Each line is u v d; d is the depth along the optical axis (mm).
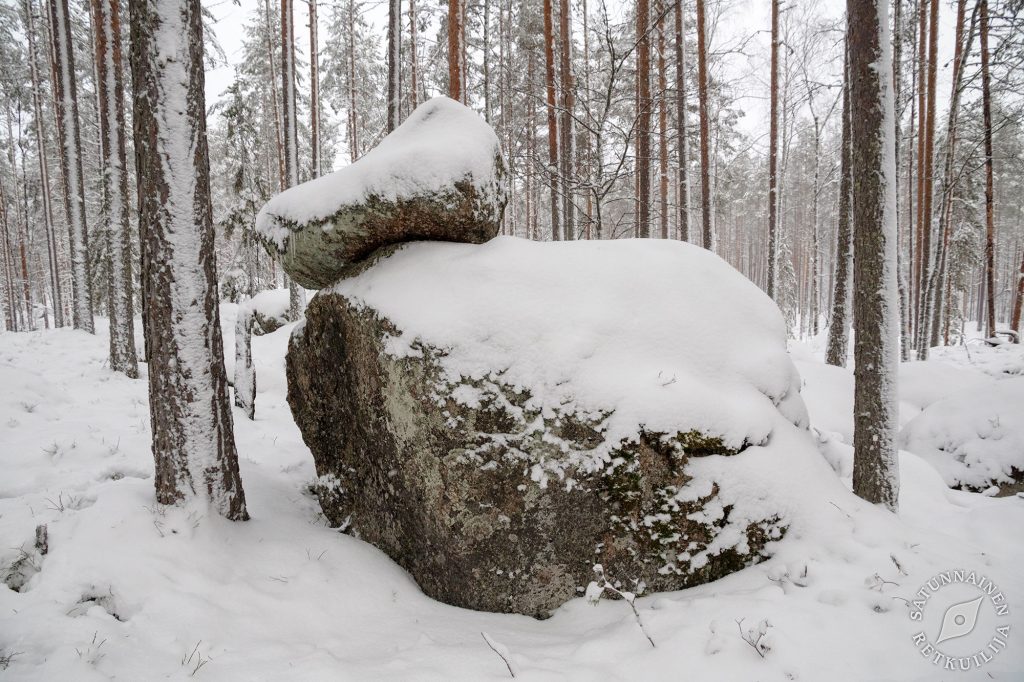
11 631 2771
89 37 19078
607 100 7711
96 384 9984
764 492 3809
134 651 2736
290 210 4758
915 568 3340
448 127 4574
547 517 3693
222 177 23078
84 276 16516
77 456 5918
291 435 7684
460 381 3689
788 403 4566
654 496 3723
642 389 3818
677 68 12500
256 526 4219
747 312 4637
